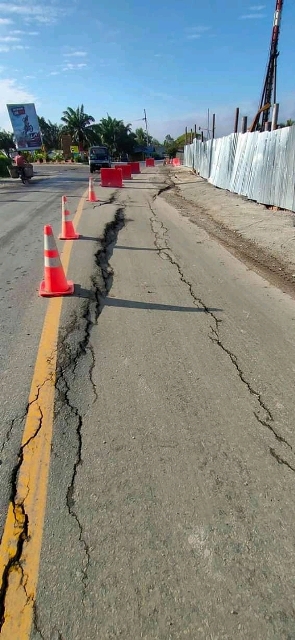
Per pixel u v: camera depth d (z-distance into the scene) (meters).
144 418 2.45
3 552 1.64
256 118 15.04
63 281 4.39
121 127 73.06
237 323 3.80
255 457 2.17
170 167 38.72
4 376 2.82
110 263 5.66
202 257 6.11
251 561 1.62
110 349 3.24
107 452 2.17
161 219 9.29
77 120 60.25
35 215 9.46
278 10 14.01
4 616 1.43
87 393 2.66
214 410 2.54
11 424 2.36
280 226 7.89
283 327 3.74
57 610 1.44
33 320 3.72
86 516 1.80
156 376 2.89
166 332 3.57
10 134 68.38
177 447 2.22
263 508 1.87
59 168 36.34
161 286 4.77
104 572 1.57
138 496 1.91
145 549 1.66
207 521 1.79
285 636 1.38
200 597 1.49
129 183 18.88
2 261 5.65
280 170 9.29
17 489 1.93
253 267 5.65
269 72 14.92
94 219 8.77
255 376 2.93
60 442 2.23
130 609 1.45
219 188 14.98
